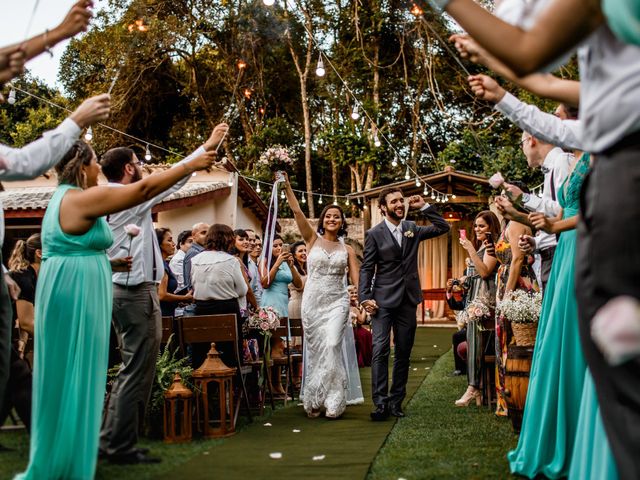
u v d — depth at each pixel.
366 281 6.34
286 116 26.28
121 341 4.40
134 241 4.36
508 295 5.17
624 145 1.90
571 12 1.70
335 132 22.47
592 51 1.94
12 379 4.46
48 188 14.89
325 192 28.67
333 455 4.63
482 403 6.71
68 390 3.55
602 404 1.96
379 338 6.23
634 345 1.32
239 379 5.98
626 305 1.36
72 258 3.66
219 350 6.07
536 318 4.95
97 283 3.70
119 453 4.33
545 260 4.86
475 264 6.73
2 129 20.94
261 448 4.90
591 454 3.12
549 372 3.90
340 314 6.50
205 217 15.03
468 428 5.51
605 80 1.92
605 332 1.35
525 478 3.87
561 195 3.96
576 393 3.83
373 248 6.37
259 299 8.26
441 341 14.49
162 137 25.08
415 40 22.16
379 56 24.12
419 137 25.34
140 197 3.67
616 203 1.86
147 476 3.99
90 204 3.63
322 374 6.34
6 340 3.84
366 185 24.83
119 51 16.98
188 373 5.39
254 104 24.05
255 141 23.05
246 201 16.92
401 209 6.44
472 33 1.78
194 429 5.65
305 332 6.53
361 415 6.45
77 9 3.08
